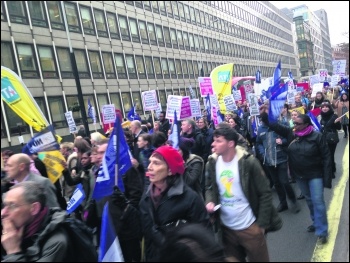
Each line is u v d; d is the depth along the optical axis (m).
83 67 21.86
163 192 2.99
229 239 3.21
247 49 33.06
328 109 7.46
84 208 4.20
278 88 5.91
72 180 5.29
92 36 22.58
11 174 3.87
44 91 19.08
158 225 2.93
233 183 3.12
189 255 1.65
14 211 2.44
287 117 7.35
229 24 34.28
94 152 4.31
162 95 29.11
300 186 4.83
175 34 30.64
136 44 26.64
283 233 4.90
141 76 27.09
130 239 3.39
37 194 2.52
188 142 4.25
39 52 18.78
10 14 17.30
